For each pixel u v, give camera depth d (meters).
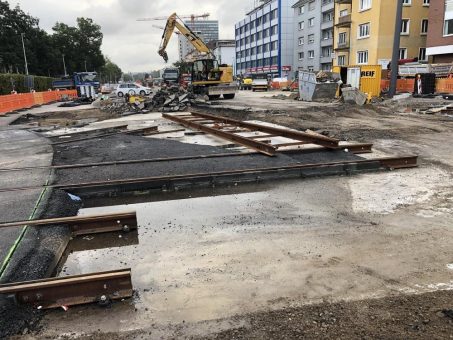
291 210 5.82
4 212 5.65
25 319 3.32
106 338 3.12
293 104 25.42
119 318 3.37
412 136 12.11
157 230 5.25
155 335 3.14
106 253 4.64
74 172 7.76
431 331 3.06
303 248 4.58
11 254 4.32
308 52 74.88
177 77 54.78
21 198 6.21
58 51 95.31
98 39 115.06
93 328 3.24
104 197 6.75
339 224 5.26
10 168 8.33
